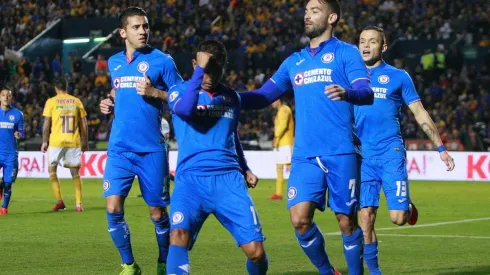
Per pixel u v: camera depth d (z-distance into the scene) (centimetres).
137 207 3362
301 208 1384
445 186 4584
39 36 7550
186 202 1269
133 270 1661
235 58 6656
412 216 1777
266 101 1449
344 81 1384
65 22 7675
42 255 1973
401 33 6588
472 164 4953
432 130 1733
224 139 1299
